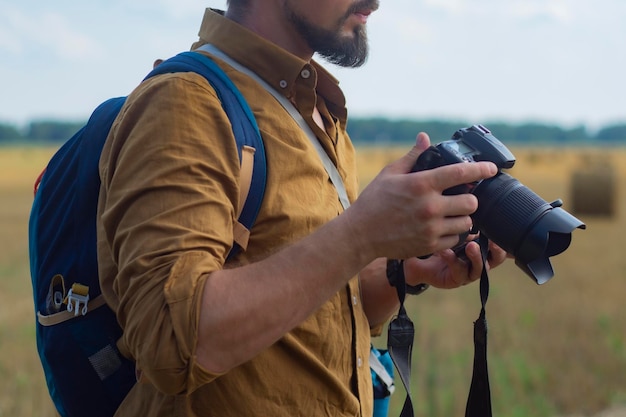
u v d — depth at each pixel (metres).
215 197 1.54
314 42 1.89
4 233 18.44
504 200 1.72
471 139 1.78
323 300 1.50
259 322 1.43
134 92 1.69
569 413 5.41
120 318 1.54
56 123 107.25
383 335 6.49
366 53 1.97
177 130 1.56
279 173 1.70
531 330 7.64
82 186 1.75
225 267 1.64
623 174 44.44
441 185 1.48
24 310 8.36
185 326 1.41
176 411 1.65
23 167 60.06
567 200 26.55
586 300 9.24
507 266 12.40
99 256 1.67
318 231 1.51
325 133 1.89
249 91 1.76
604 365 6.33
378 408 2.29
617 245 15.60
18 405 4.85
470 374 6.09
